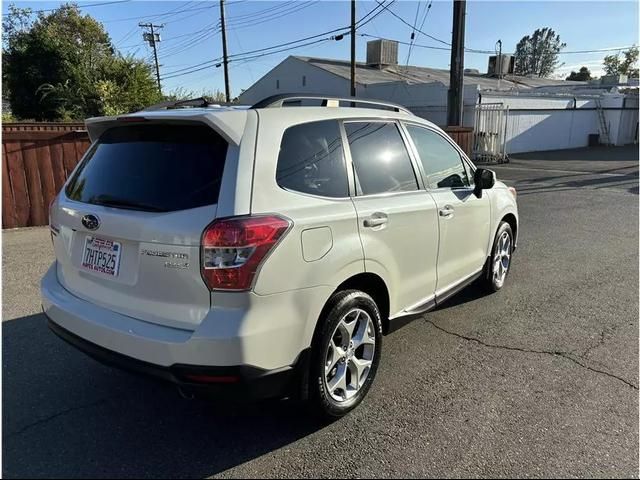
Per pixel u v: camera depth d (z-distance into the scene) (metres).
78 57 26.62
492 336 4.22
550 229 8.41
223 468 2.62
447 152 4.27
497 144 21.42
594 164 20.38
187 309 2.47
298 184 2.77
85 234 2.90
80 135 8.55
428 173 3.90
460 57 17.56
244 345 2.40
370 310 3.15
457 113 17.97
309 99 3.10
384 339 4.17
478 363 3.75
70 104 23.67
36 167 8.24
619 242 7.50
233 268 2.38
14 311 4.64
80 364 3.68
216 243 2.38
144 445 2.79
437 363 3.75
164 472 2.58
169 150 2.73
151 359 2.50
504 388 3.39
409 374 3.58
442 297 4.04
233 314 2.40
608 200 11.47
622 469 2.60
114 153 2.96
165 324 2.54
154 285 2.55
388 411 3.12
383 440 2.84
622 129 32.44
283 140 2.76
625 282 5.63
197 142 2.67
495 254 5.05
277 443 2.82
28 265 6.08
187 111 2.83
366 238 3.06
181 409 3.15
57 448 2.75
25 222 8.28
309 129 2.96
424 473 2.58
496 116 21.83
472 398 3.27
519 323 4.49
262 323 2.46
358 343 3.12
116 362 2.64
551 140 28.72
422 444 2.80
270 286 2.48
